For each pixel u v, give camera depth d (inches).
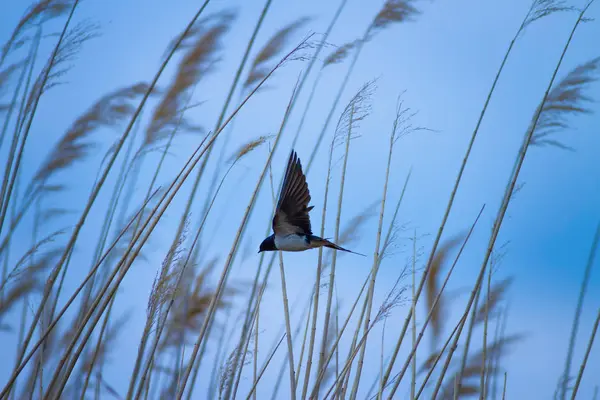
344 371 404.8
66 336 445.7
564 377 475.8
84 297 457.4
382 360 423.2
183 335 442.0
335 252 448.5
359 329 436.8
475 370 470.3
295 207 399.9
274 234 401.7
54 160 475.5
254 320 443.8
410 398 425.7
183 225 426.9
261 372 424.5
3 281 442.0
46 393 366.3
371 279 434.0
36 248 454.3
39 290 445.7
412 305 424.5
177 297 450.3
